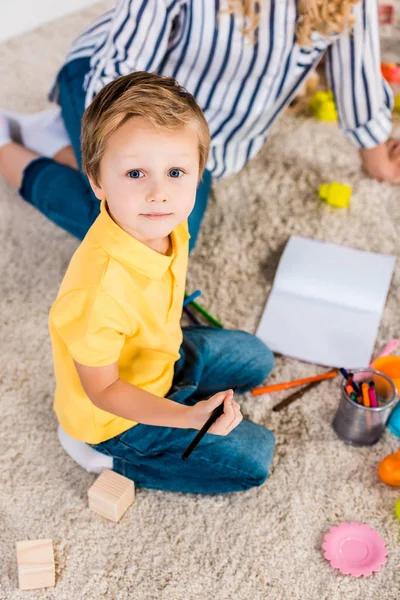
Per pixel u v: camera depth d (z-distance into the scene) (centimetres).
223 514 127
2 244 177
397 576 119
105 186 96
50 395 146
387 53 234
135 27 141
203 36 144
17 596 116
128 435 123
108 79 143
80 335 102
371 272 166
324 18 142
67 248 177
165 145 92
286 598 116
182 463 125
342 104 171
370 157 189
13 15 242
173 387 127
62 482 131
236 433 128
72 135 162
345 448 137
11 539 123
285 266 167
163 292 108
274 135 207
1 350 154
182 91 96
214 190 191
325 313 159
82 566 120
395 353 153
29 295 165
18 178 172
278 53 146
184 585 118
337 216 184
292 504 128
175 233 108
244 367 142
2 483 131
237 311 162
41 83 221
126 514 127
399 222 183
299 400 145
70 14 252
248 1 138
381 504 129
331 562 119
